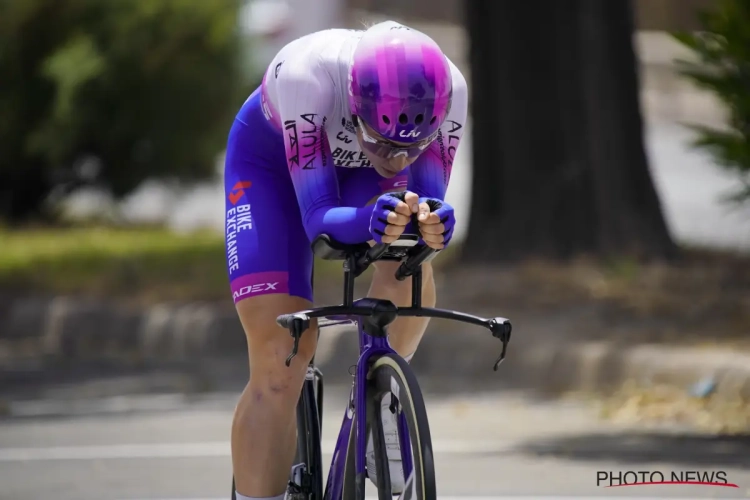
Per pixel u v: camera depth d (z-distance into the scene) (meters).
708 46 26.38
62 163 59.62
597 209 39.00
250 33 61.72
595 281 35.34
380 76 12.20
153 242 54.50
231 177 14.66
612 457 21.42
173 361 36.81
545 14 39.75
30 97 57.97
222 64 60.00
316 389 14.66
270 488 13.84
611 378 28.41
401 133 12.28
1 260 48.97
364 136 12.63
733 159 27.33
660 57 92.50
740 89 26.22
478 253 40.34
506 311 33.72
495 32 40.38
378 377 12.73
